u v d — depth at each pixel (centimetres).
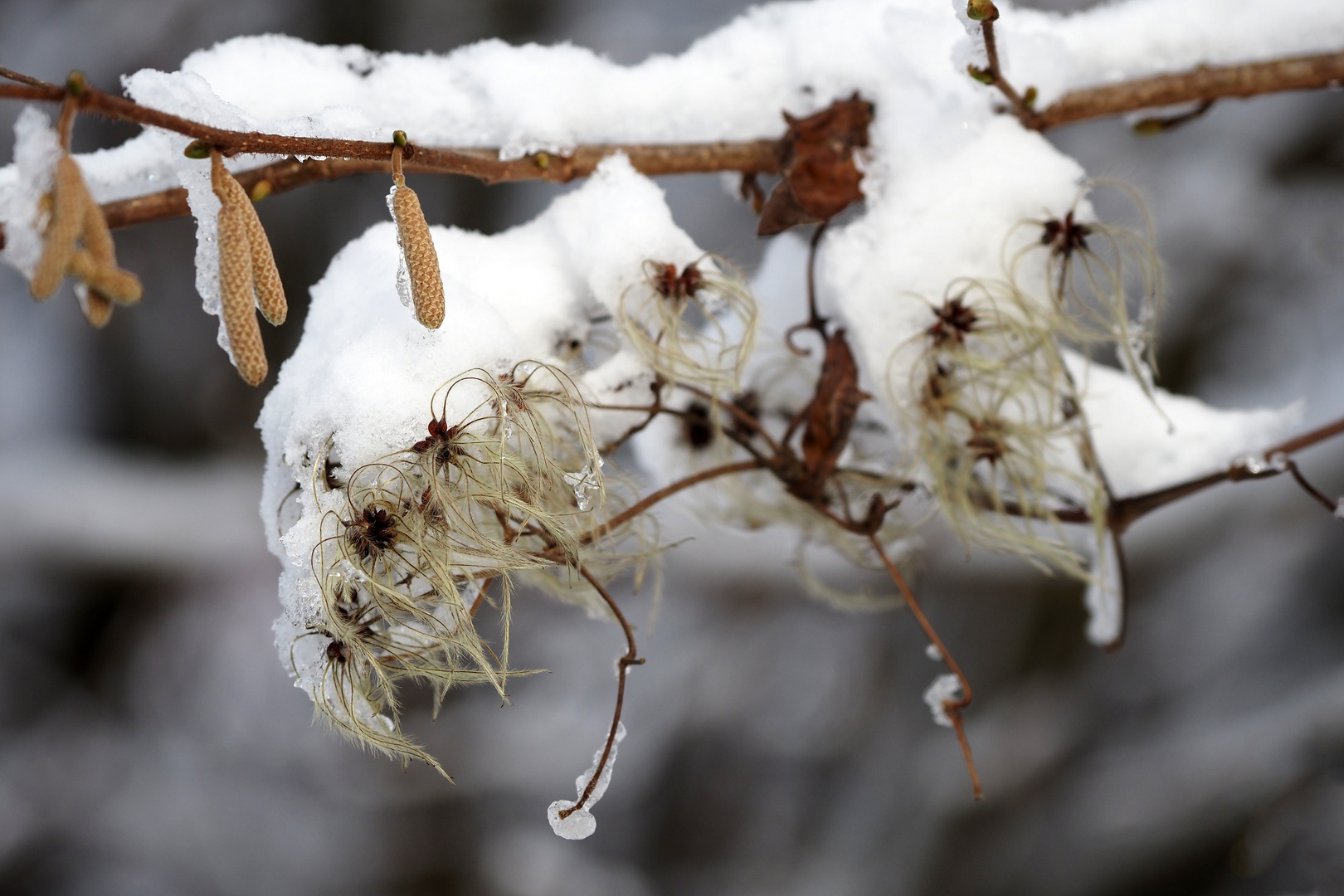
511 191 184
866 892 153
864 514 76
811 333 75
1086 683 150
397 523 67
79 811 177
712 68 74
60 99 62
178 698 185
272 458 69
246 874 176
